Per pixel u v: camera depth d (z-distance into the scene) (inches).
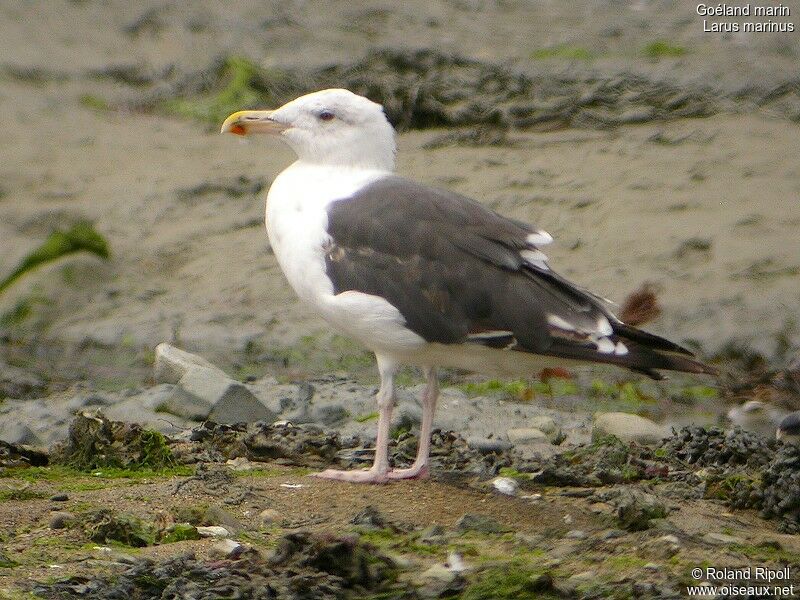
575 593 292.5
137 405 487.2
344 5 1006.4
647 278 621.0
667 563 316.8
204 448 418.0
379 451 377.7
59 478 382.0
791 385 550.0
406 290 365.7
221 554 311.3
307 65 901.8
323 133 401.7
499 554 319.6
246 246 680.4
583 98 831.1
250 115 407.5
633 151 756.6
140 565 299.9
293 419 488.1
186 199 725.3
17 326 627.8
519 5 1007.6
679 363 351.9
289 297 634.2
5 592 283.3
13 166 767.1
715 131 776.3
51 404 513.3
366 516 339.3
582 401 542.3
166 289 649.0
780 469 378.3
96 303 640.4
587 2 1004.6
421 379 564.4
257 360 584.7
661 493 383.9
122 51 944.9
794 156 738.2
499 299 359.9
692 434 435.8
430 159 760.3
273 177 747.4
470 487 380.2
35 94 874.8
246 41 949.2
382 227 371.6
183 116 856.9
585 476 390.9
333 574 296.5
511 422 494.6
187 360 521.0
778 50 880.3
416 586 294.4
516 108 825.5
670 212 678.5
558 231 667.4
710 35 915.4
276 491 365.7
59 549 312.8
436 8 1006.4
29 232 703.1
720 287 611.5
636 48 901.8
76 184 748.6
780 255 631.8
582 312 358.0
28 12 992.9
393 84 857.5
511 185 716.7
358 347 593.3
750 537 346.0
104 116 853.2
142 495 358.3
